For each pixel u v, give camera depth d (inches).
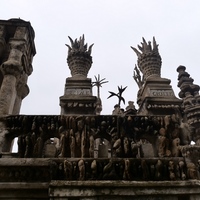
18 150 391.2
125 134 408.2
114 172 357.4
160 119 424.8
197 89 796.0
